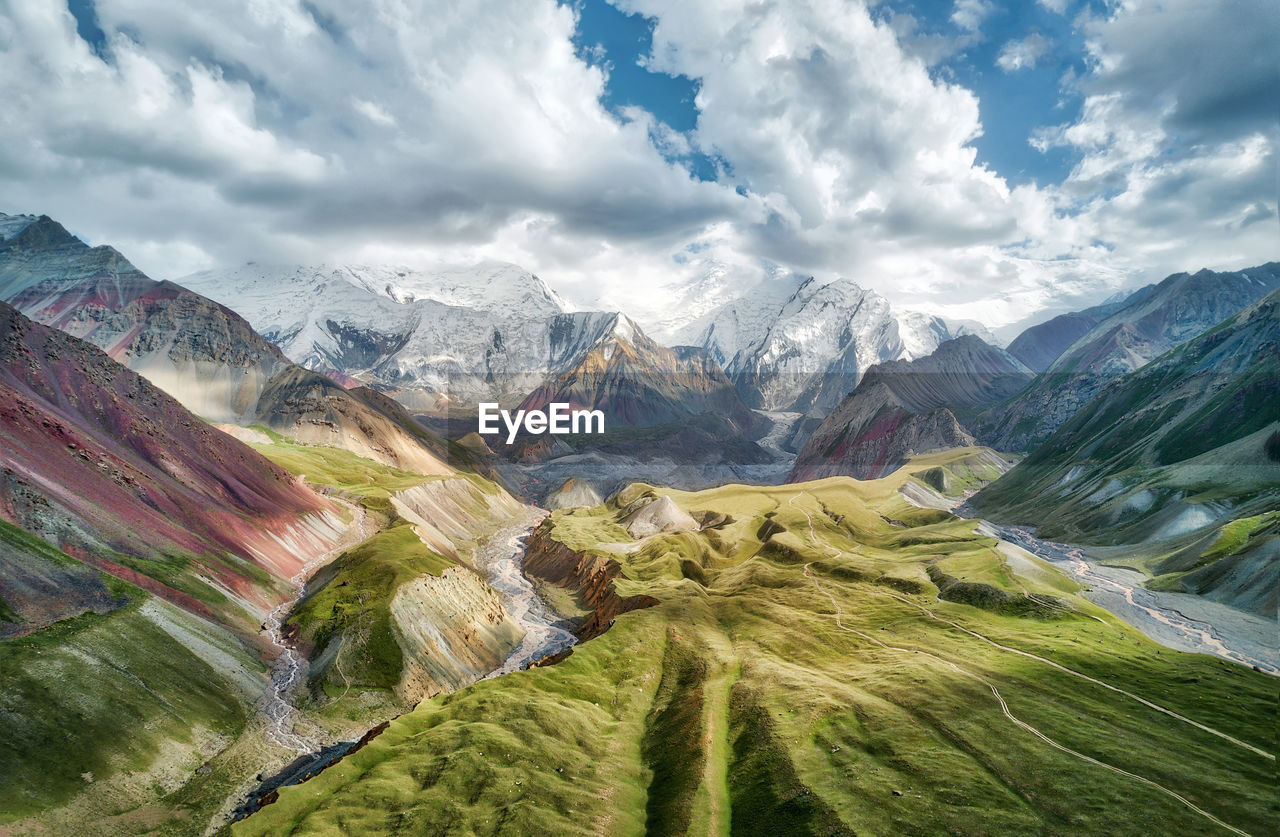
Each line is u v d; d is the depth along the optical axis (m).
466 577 173.75
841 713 104.62
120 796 85.31
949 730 96.56
